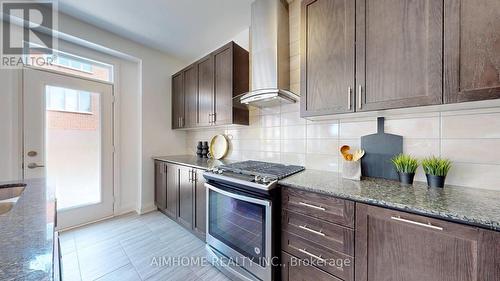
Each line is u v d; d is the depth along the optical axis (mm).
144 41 2707
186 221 2320
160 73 3041
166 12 2088
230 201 1622
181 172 2398
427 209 821
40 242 540
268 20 1846
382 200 938
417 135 1313
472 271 744
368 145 1509
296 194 1273
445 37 942
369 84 1190
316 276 1175
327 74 1380
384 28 1135
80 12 2092
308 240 1213
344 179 1406
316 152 1800
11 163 1983
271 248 1328
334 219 1105
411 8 1045
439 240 812
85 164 2498
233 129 2557
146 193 2904
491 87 841
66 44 2287
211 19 2211
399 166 1291
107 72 2709
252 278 1428
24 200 899
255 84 1896
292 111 1965
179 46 2842
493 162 1085
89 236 2174
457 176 1185
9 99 1978
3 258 457
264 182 1353
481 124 1112
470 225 748
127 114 2857
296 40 1906
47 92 2199
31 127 2090
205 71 2482
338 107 1324
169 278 1561
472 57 881
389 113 1321
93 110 2559
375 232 970
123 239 2123
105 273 1600
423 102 1007
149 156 2941
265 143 2191
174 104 3115
